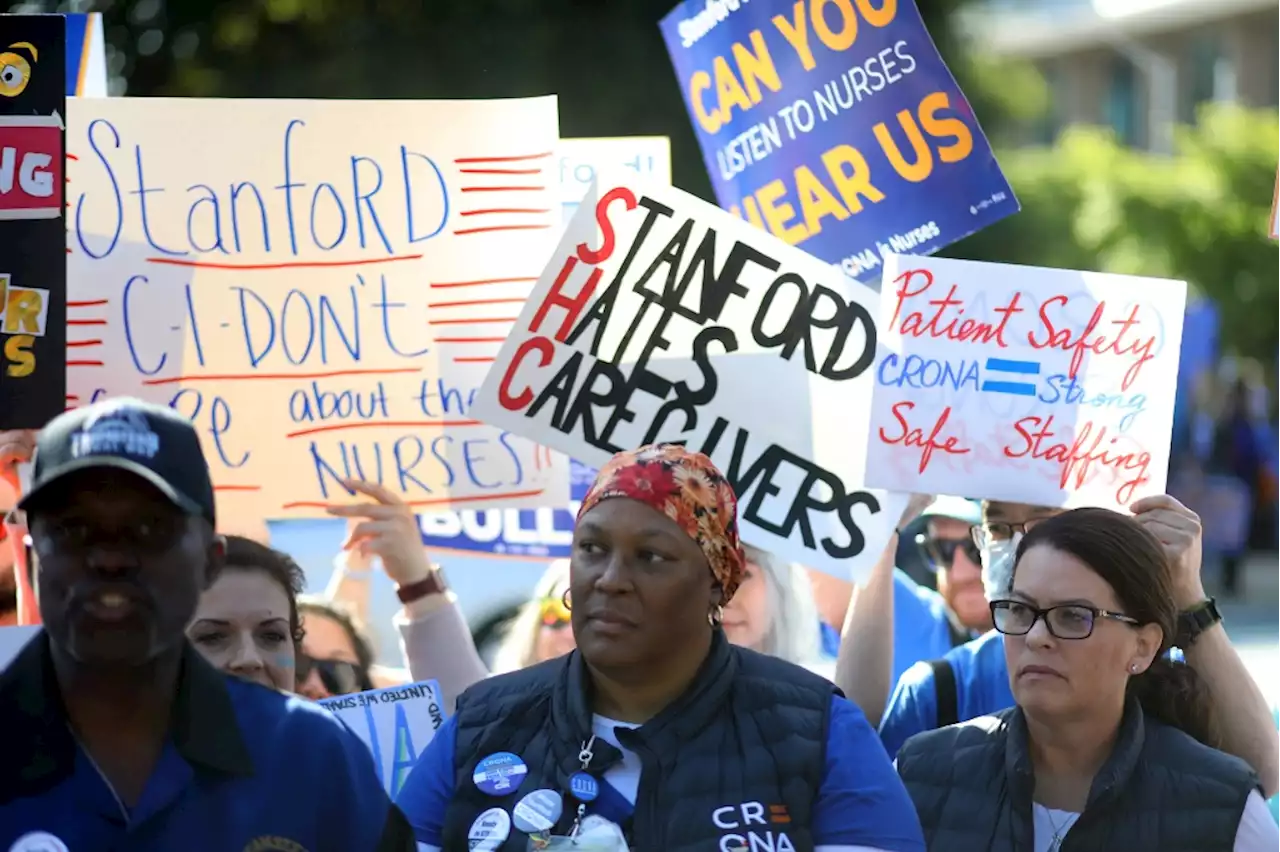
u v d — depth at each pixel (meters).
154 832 3.41
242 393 6.58
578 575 4.40
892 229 7.37
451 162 6.71
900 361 6.41
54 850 3.35
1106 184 39.91
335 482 6.60
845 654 6.35
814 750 4.32
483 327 6.73
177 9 21.72
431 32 21.67
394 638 7.60
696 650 4.40
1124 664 4.89
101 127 6.54
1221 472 31.86
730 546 4.46
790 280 6.54
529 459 6.69
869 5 7.37
